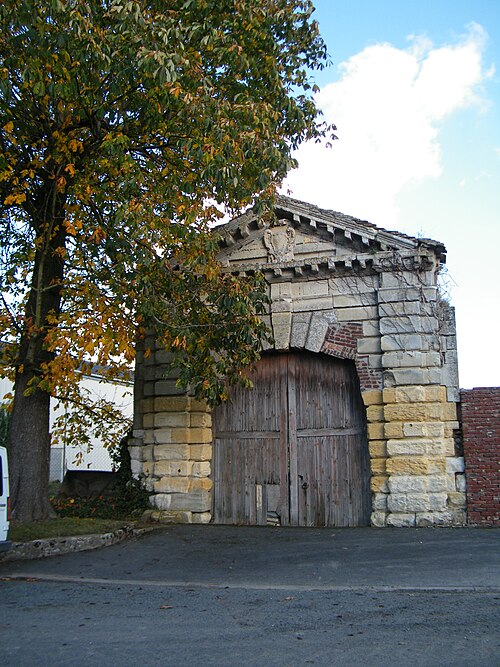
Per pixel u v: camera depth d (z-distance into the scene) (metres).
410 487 14.97
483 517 14.63
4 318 13.83
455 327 15.71
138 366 18.16
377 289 16.09
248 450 17.03
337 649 6.47
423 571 10.24
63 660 6.24
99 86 12.73
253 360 15.45
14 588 9.64
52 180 13.88
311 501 16.25
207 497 16.86
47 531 13.09
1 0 11.54
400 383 15.48
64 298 14.48
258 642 6.75
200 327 15.12
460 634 6.89
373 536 13.70
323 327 16.39
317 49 15.23
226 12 13.74
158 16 12.19
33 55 11.98
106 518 16.77
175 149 14.33
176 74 11.51
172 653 6.42
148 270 14.05
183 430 17.17
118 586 9.84
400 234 15.94
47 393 14.43
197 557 12.11
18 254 15.24
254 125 13.48
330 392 16.58
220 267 16.06
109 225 13.77
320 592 9.15
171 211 14.17
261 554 12.23
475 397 15.17
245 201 14.30
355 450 16.11
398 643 6.63
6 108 12.80
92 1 11.98
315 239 16.80
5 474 10.66
